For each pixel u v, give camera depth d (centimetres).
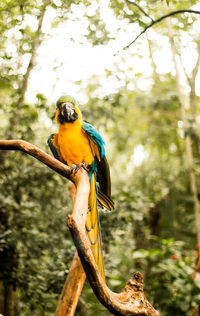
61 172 348
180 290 700
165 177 984
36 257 643
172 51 859
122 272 895
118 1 532
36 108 631
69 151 395
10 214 638
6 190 632
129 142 1166
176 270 701
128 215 690
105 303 277
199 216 870
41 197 671
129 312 289
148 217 938
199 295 686
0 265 619
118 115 845
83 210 316
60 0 521
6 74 582
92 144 395
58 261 596
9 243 602
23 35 573
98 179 419
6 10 527
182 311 716
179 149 1073
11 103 648
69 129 389
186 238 941
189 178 977
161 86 1089
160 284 754
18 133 628
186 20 594
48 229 666
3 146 348
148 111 1120
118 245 779
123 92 785
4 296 692
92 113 705
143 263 930
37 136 630
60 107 397
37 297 628
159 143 1080
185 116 890
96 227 354
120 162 1212
